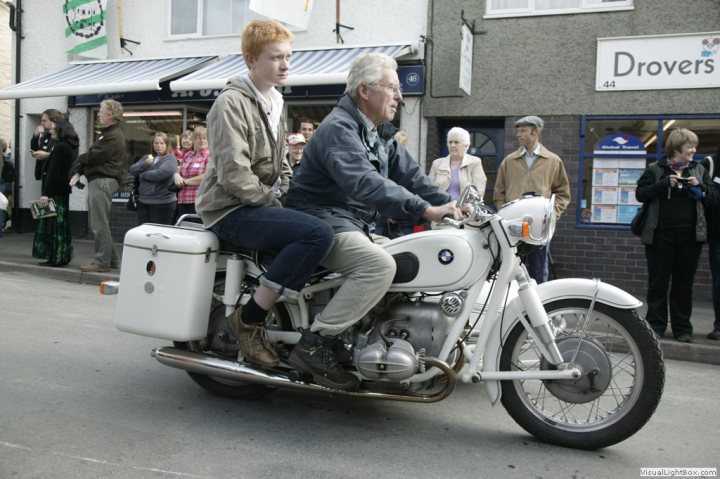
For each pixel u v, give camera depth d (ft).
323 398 13.73
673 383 16.67
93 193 28.14
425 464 10.51
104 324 19.79
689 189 19.39
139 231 12.47
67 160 28.86
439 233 11.31
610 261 30.22
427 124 32.73
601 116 30.22
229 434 11.52
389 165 12.89
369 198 11.07
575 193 30.55
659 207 19.97
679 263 19.97
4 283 26.35
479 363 11.50
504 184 22.18
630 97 29.76
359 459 10.62
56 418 11.93
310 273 11.38
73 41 40.57
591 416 12.89
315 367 11.36
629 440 12.04
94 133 41.78
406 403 13.62
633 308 11.05
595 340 11.16
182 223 13.52
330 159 11.36
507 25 31.19
